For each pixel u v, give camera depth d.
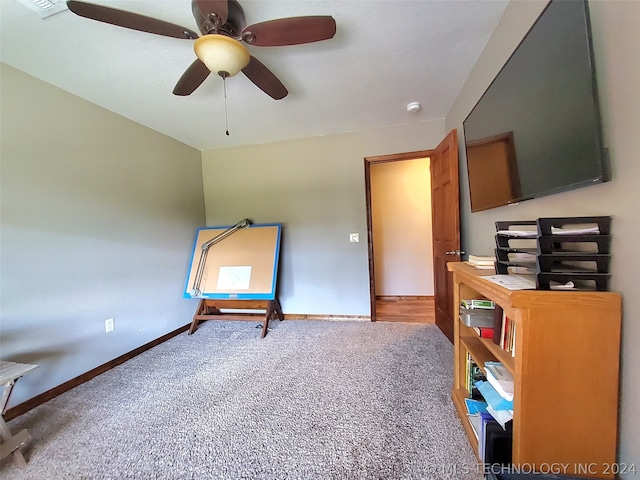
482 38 1.73
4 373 1.45
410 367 2.20
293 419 1.64
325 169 3.42
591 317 0.92
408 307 3.97
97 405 1.86
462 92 2.34
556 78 1.03
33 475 1.32
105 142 2.47
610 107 0.87
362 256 3.38
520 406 0.98
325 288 3.51
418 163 4.36
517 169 1.33
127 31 1.55
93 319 2.32
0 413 1.39
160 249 3.05
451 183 2.41
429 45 1.78
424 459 1.31
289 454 1.38
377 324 3.26
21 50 1.69
